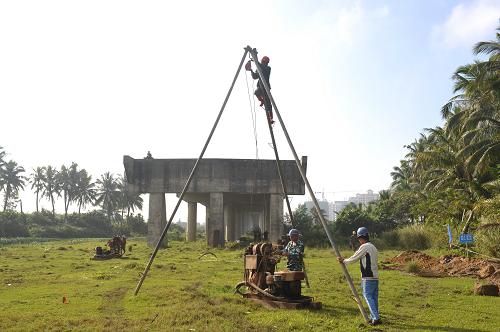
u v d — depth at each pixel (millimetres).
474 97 30469
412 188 59844
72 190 101250
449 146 35719
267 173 40156
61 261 24578
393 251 34188
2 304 10523
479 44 26844
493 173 27031
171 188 40375
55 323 8164
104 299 11266
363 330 7938
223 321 8352
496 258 21031
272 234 39750
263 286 10805
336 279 15555
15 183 90250
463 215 31484
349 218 48750
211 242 39406
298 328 7977
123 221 116312
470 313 9648
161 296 11266
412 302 11055
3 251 34156
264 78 11398
